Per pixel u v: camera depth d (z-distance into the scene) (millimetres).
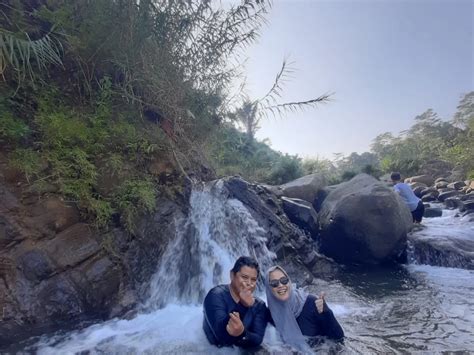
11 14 4707
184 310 3939
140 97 5754
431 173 21875
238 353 2635
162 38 5555
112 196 4438
